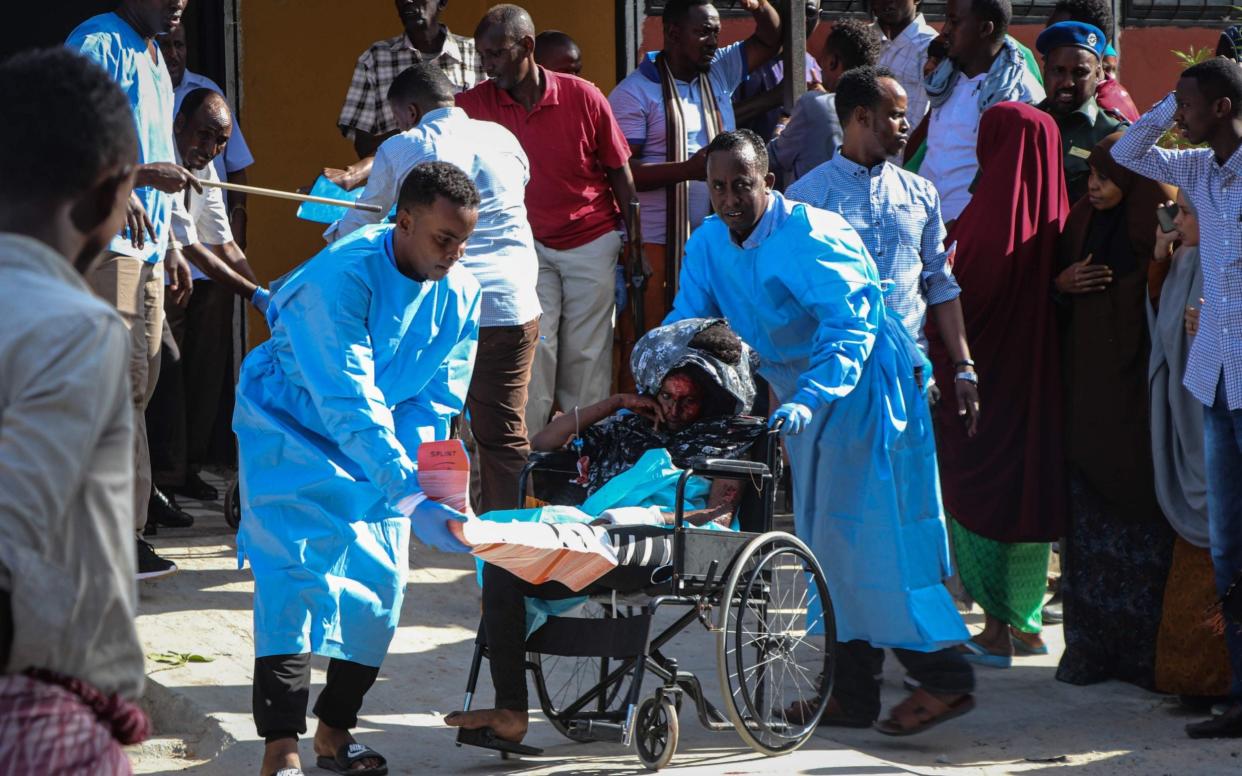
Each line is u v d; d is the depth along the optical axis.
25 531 2.36
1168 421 6.71
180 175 6.80
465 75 10.23
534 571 5.28
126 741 2.63
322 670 6.87
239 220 10.12
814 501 6.26
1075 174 7.87
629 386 9.45
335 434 5.10
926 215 6.58
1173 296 6.68
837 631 6.25
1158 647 6.80
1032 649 7.67
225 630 7.20
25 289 2.45
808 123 8.74
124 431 2.53
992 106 7.45
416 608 7.89
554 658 7.21
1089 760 5.94
